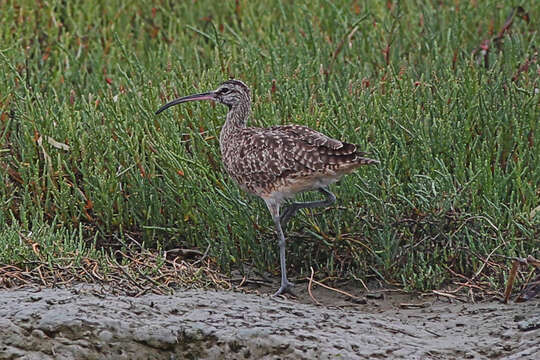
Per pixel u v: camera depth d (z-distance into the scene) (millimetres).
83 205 12914
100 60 17062
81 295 10805
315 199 12695
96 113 14359
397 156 12898
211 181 13023
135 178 12961
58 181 13352
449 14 18312
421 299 11508
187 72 15609
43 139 13430
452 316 10883
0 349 10016
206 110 14141
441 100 13938
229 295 11109
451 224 11984
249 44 16625
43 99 14852
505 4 18359
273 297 11281
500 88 14117
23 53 16625
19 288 11125
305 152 11328
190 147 13461
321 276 12117
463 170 12438
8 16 18219
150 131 13906
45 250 11711
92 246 12031
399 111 13656
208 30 18609
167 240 12914
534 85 14266
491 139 13289
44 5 18938
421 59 16531
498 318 10633
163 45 18344
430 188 12203
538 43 17141
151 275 11617
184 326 10258
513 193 11953
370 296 11641
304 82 15078
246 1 19375
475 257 11688
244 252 12430
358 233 12039
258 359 9945
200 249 12680
